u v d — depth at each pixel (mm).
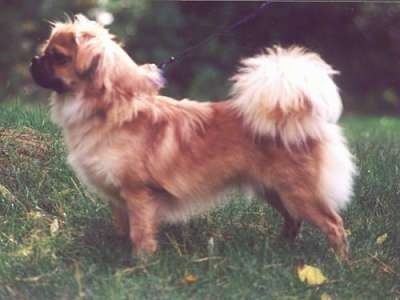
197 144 1634
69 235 1717
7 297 1461
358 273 1580
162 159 1606
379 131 3451
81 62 1573
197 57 4926
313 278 1529
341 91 5273
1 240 1683
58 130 2150
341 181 1674
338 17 4988
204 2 4906
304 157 1634
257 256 1615
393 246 1736
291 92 1591
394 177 2102
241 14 4855
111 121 1585
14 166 1946
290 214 1688
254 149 1641
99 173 1604
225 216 1832
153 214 1619
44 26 4945
